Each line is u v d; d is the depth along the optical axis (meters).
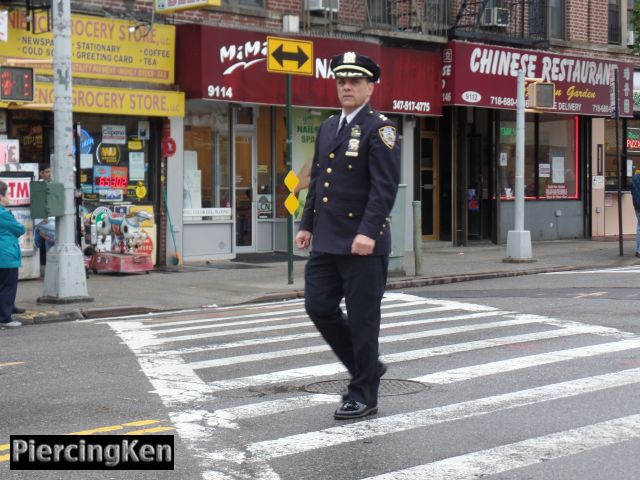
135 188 18.02
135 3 17.50
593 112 25.08
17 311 12.62
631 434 6.27
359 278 6.51
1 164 15.81
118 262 17.11
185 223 18.92
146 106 17.47
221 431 6.53
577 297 13.70
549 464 5.65
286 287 15.79
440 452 5.92
